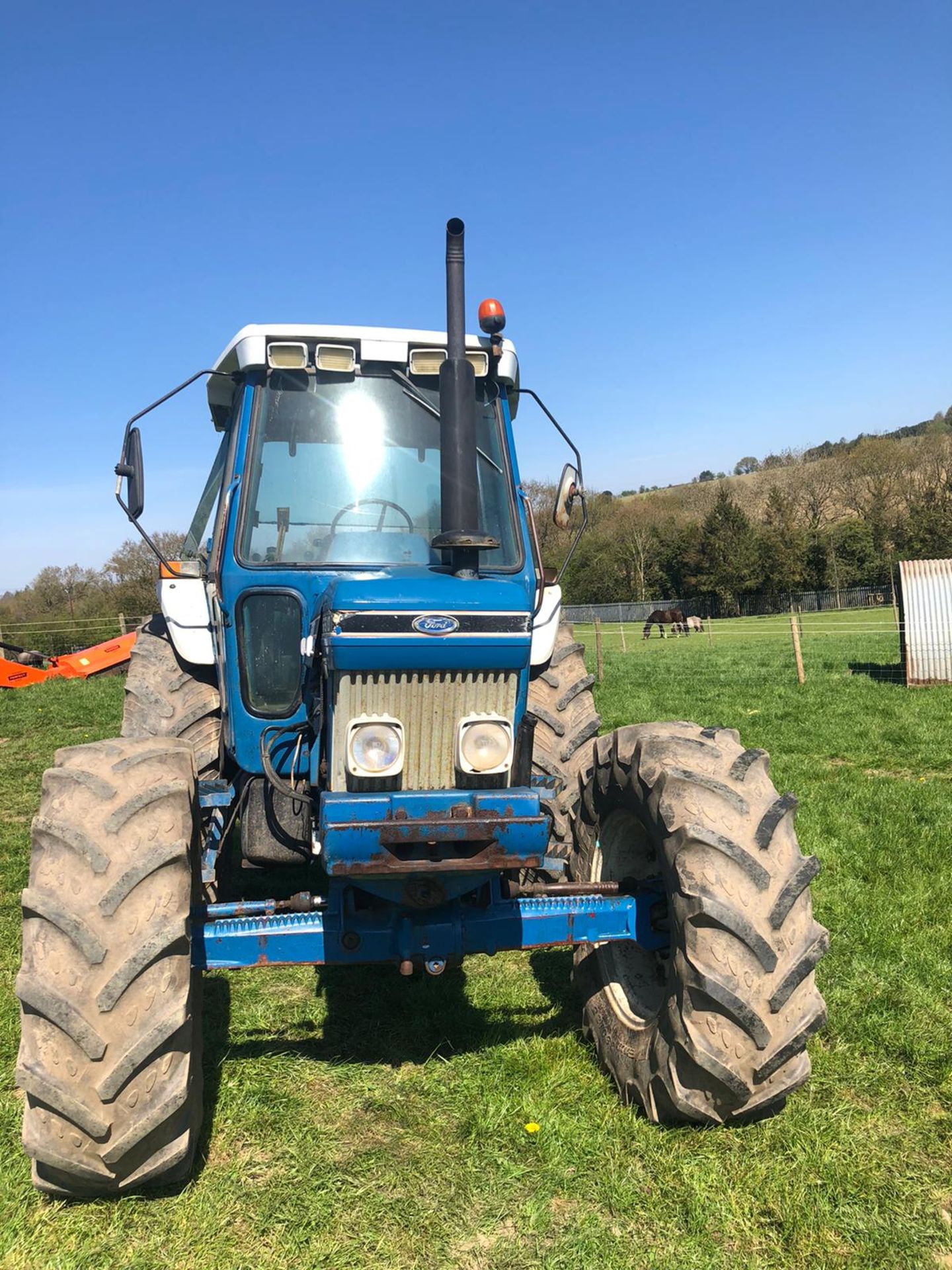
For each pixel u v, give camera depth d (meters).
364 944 3.18
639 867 3.64
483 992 4.30
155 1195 2.86
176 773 3.05
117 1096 2.61
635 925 3.34
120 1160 2.66
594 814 3.74
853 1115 3.26
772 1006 2.82
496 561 4.03
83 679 17.72
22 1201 2.83
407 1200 2.84
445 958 3.18
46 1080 2.56
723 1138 3.07
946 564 14.80
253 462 3.96
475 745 3.00
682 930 2.89
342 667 2.97
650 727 3.46
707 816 2.93
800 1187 2.86
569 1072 3.52
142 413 3.84
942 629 14.52
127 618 32.81
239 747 3.84
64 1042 2.60
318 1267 2.59
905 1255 2.62
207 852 3.90
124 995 2.62
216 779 4.05
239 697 3.83
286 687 3.84
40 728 12.73
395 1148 3.10
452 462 3.39
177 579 4.41
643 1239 2.69
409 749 3.06
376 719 2.92
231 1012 4.12
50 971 2.61
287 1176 2.96
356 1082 3.52
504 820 2.91
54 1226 2.73
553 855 4.09
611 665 21.00
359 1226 2.74
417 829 2.87
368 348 4.02
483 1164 3.01
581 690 4.67
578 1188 2.89
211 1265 2.60
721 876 2.85
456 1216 2.77
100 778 2.92
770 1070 2.87
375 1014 4.09
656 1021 3.17
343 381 4.07
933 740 10.10
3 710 14.12
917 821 6.89
